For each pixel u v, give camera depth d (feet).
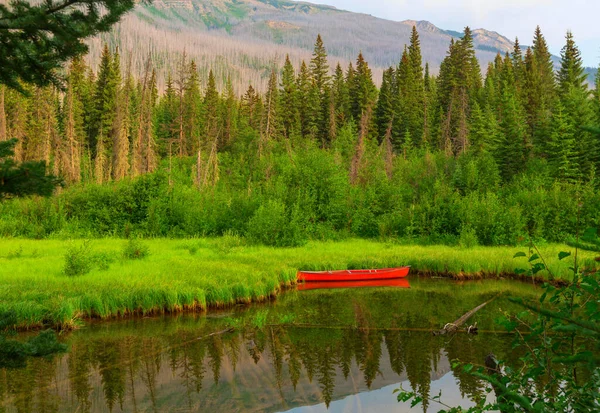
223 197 118.93
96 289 51.83
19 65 17.06
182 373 35.12
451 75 284.61
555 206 103.14
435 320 49.42
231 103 291.58
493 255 80.02
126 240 97.45
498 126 197.88
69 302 46.50
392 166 184.34
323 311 53.72
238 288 57.21
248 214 107.65
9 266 63.72
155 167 196.54
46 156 177.88
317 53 308.40
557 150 156.04
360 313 52.80
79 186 122.11
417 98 290.15
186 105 269.85
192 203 113.80
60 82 18.30
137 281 55.26
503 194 134.41
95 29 16.47
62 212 109.50
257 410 28.48
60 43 16.76
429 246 97.45
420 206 109.60
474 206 104.37
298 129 270.87
